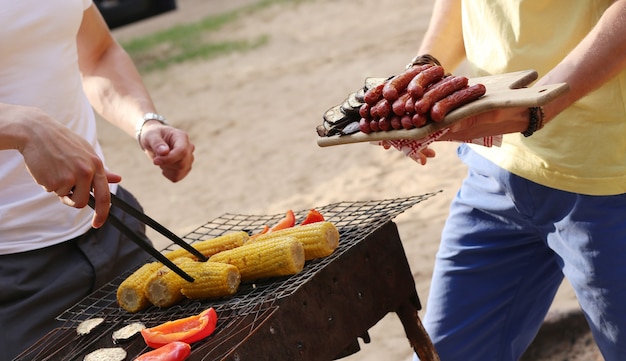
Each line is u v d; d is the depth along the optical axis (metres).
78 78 2.81
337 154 7.52
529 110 2.16
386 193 6.27
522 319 2.97
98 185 2.18
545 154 2.56
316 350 2.32
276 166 7.71
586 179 2.51
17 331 2.58
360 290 2.47
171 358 2.05
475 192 2.87
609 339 2.67
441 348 3.00
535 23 2.51
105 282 2.78
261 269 2.35
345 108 2.30
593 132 2.48
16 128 2.12
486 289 2.91
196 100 10.81
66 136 2.14
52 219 2.67
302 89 10.14
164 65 13.29
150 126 2.86
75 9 2.70
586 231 2.56
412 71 2.18
